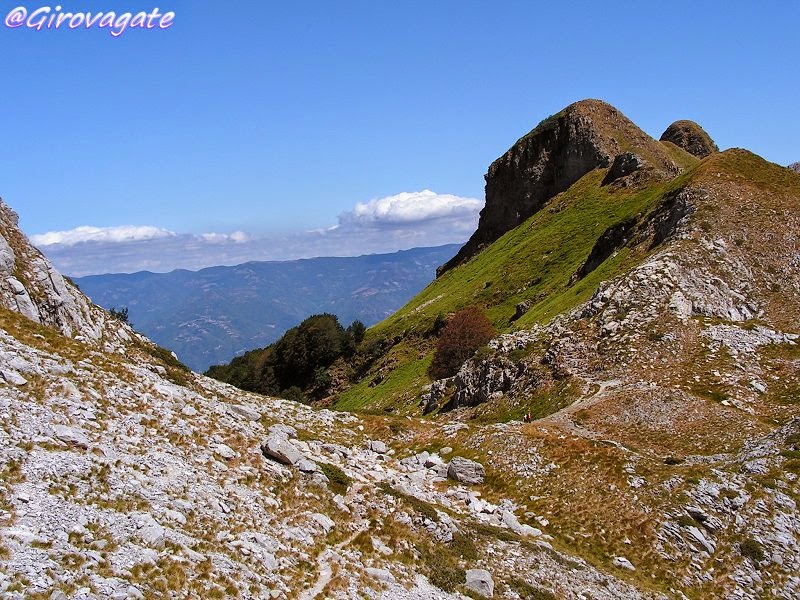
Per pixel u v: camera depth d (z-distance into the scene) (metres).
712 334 65.12
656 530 33.97
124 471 21.00
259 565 19.36
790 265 77.94
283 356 163.62
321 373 154.00
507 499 37.44
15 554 14.44
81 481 19.27
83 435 21.86
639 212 107.25
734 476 38.19
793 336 64.56
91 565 15.14
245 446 28.22
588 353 68.19
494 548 28.42
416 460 40.75
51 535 15.87
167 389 31.00
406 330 151.50
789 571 31.69
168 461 23.27
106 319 47.84
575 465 39.69
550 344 73.44
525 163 190.00
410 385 117.06
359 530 25.56
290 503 25.08
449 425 49.62
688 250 78.94
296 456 28.72
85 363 29.09
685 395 55.16
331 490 27.77
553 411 61.09
